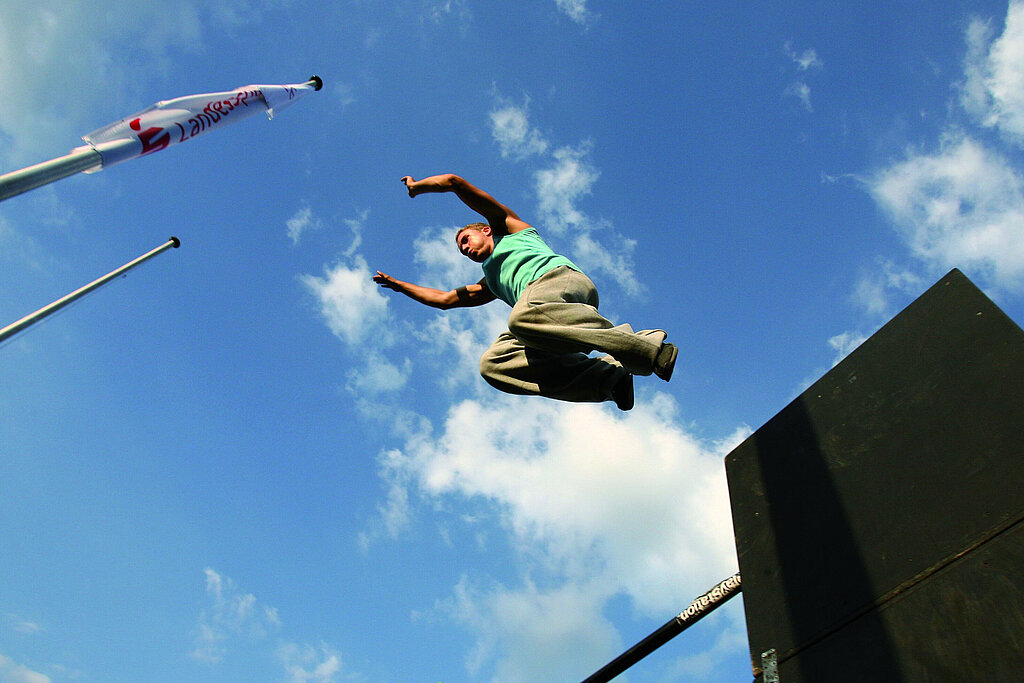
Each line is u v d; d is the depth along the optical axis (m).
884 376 2.21
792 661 1.95
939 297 2.18
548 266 3.20
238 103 2.47
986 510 1.70
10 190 1.81
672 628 2.60
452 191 3.54
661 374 2.62
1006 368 1.85
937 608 1.66
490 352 3.27
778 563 2.19
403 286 4.12
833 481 2.15
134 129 2.16
